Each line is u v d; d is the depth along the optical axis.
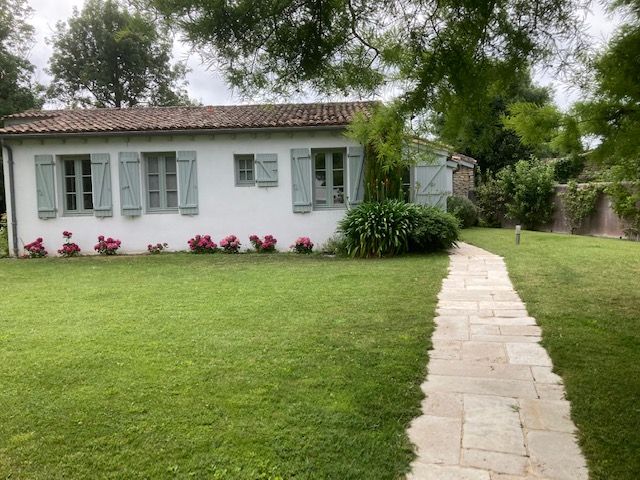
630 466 2.39
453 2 2.74
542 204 15.70
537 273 7.38
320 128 10.77
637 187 4.80
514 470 2.38
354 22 3.10
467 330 4.69
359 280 7.18
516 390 3.31
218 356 3.99
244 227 11.45
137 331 4.75
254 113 12.36
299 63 3.25
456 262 8.73
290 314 5.30
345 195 11.47
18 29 19.95
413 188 11.53
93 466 2.47
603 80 2.79
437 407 3.07
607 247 10.38
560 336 4.38
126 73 27.09
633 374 3.49
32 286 7.30
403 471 2.39
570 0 2.62
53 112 13.10
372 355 3.99
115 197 11.42
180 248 11.54
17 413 3.03
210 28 2.84
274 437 2.70
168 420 2.91
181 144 11.28
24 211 11.45
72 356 4.04
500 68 2.88
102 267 9.21
